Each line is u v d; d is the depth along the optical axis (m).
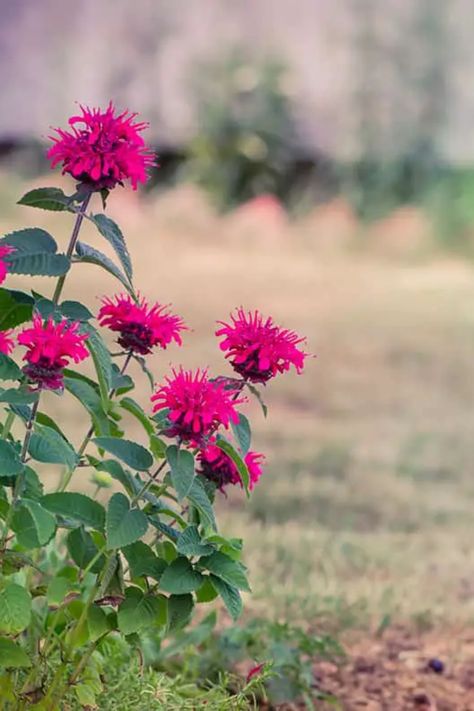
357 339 11.83
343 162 17.88
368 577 5.74
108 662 3.67
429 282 14.76
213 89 18.11
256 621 4.45
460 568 5.99
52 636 3.34
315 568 5.68
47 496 2.98
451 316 12.95
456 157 17.84
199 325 12.06
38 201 2.94
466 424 9.19
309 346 11.48
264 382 3.01
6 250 2.79
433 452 8.38
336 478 7.59
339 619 4.96
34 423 2.90
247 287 14.02
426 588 5.66
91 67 18.72
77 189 2.94
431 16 18.20
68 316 2.98
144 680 3.67
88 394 3.04
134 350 3.09
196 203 17.30
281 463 7.89
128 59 18.67
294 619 4.92
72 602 3.17
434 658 4.82
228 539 3.20
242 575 2.98
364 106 18.08
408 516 6.86
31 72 18.64
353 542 6.19
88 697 3.19
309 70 18.30
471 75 18.19
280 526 6.44
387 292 14.13
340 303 13.48
